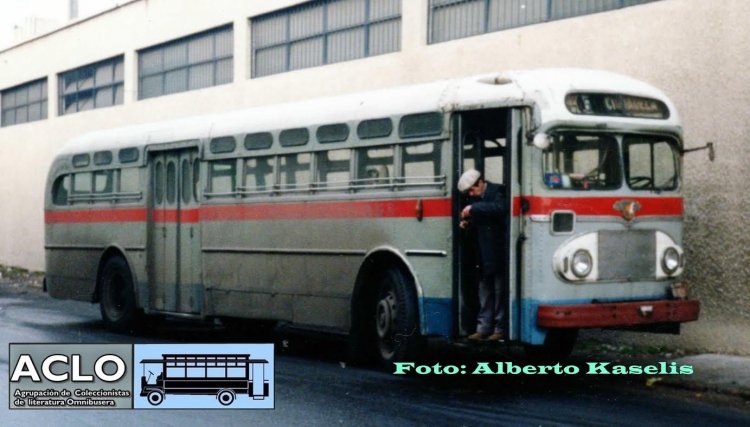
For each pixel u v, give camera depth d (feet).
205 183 41.63
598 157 30.63
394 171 33.30
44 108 88.84
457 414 26.91
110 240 47.73
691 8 37.04
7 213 92.94
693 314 31.58
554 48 41.86
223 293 40.83
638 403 28.58
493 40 44.57
